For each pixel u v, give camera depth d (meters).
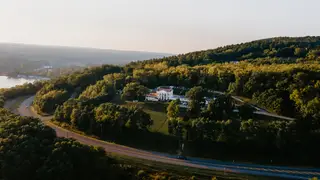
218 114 123.25
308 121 114.38
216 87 169.38
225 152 105.56
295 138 106.25
